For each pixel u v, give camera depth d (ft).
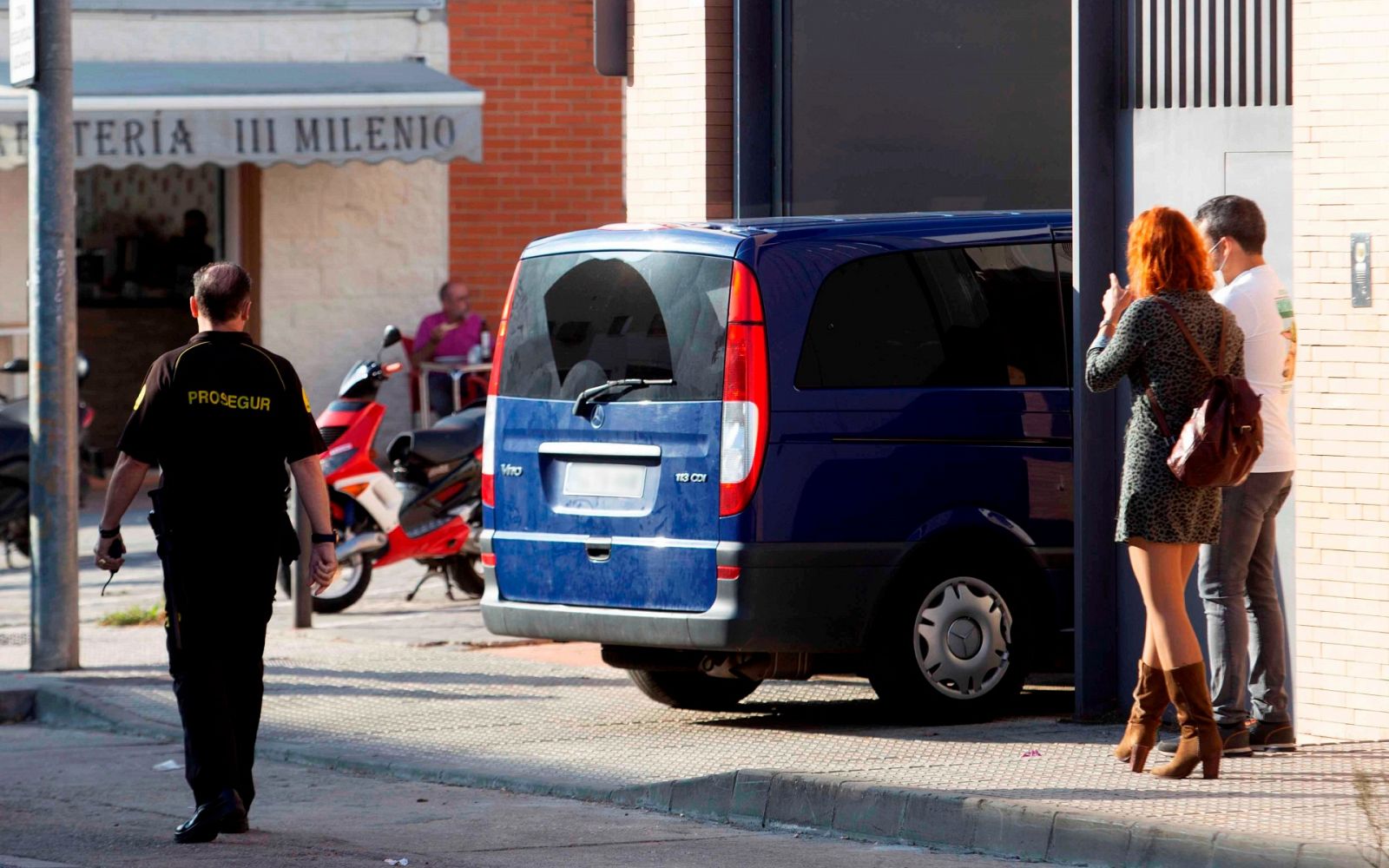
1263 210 78.18
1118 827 59.57
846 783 66.95
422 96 176.14
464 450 127.95
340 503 126.00
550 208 199.82
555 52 198.70
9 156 169.17
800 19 107.14
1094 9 81.66
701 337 81.25
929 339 82.94
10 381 189.26
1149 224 66.95
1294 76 76.13
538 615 85.05
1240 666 71.31
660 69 110.73
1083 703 82.17
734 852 63.98
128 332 198.29
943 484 82.33
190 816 71.92
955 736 80.07
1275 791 64.39
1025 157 107.65
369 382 127.44
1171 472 65.31
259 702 68.28
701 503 80.33
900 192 107.76
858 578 80.79
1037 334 85.05
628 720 88.94
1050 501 84.23
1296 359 74.43
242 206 195.31
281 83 180.34
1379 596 73.67
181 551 66.59
